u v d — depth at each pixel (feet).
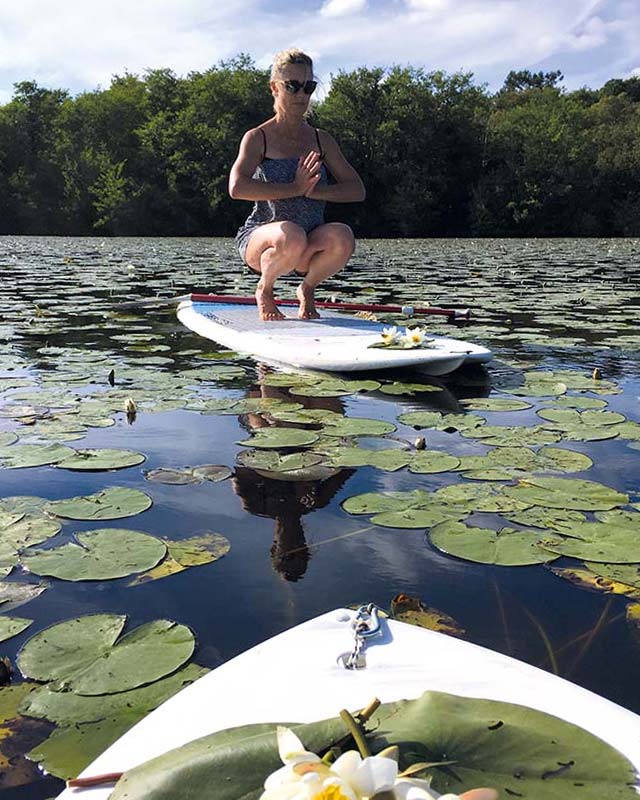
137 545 4.56
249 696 2.69
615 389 9.16
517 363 10.85
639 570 4.29
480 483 5.74
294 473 5.96
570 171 85.20
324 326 11.95
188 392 8.73
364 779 1.78
